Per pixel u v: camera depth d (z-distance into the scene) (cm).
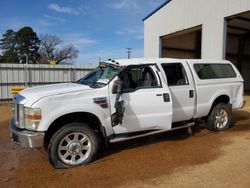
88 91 486
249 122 845
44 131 446
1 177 440
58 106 457
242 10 1202
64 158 469
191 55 2138
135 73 550
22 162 509
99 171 454
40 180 425
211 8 1372
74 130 470
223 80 703
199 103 647
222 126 721
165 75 574
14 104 495
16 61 6550
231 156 518
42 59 6669
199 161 493
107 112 498
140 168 464
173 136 668
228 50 2242
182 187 390
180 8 1591
